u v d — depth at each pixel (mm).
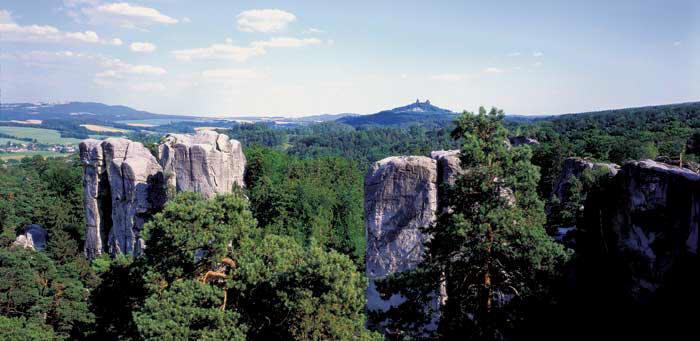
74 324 37062
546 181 77312
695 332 21172
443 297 28438
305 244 60062
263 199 63469
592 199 30469
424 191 32281
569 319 21766
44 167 127938
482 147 22047
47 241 64312
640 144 79688
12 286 39719
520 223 20875
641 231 25172
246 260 24469
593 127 124438
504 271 22172
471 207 21906
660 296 23625
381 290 23328
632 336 22359
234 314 22312
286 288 22141
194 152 53344
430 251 23625
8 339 31891
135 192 54156
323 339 21578
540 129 137750
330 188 81438
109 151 56375
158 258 25312
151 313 22047
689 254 22594
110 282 28688
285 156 96125
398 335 22562
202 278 25469
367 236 33750
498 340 21875
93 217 57625
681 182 23375
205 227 25391
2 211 74438
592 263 28062
